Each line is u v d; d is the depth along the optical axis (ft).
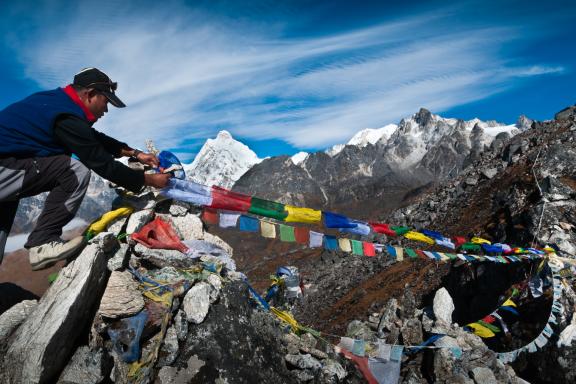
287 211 18.01
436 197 184.96
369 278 156.04
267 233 17.65
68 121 12.66
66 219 13.76
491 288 62.49
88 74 13.35
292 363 18.58
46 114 12.56
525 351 34.01
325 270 190.39
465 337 28.40
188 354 16.38
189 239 20.84
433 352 27.14
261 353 18.01
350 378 21.56
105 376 14.88
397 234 23.80
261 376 17.31
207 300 17.21
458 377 25.54
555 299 35.22
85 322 14.87
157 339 16.33
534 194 82.99
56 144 13.08
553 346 32.81
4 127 12.38
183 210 21.04
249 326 18.37
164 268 18.22
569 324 33.83
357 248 21.31
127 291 16.03
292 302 27.12
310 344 21.40
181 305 17.13
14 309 15.08
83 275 14.40
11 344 13.91
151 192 18.81
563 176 84.17
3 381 13.35
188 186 15.76
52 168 12.97
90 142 12.91
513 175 136.05
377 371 22.90
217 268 19.29
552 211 60.59
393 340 31.17
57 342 13.52
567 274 36.91
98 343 15.21
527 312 39.29
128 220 18.02
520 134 170.30
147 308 16.44
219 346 16.87
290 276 27.12
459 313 71.51
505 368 27.04
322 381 18.38
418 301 106.93
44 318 13.87
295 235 18.49
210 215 16.78
